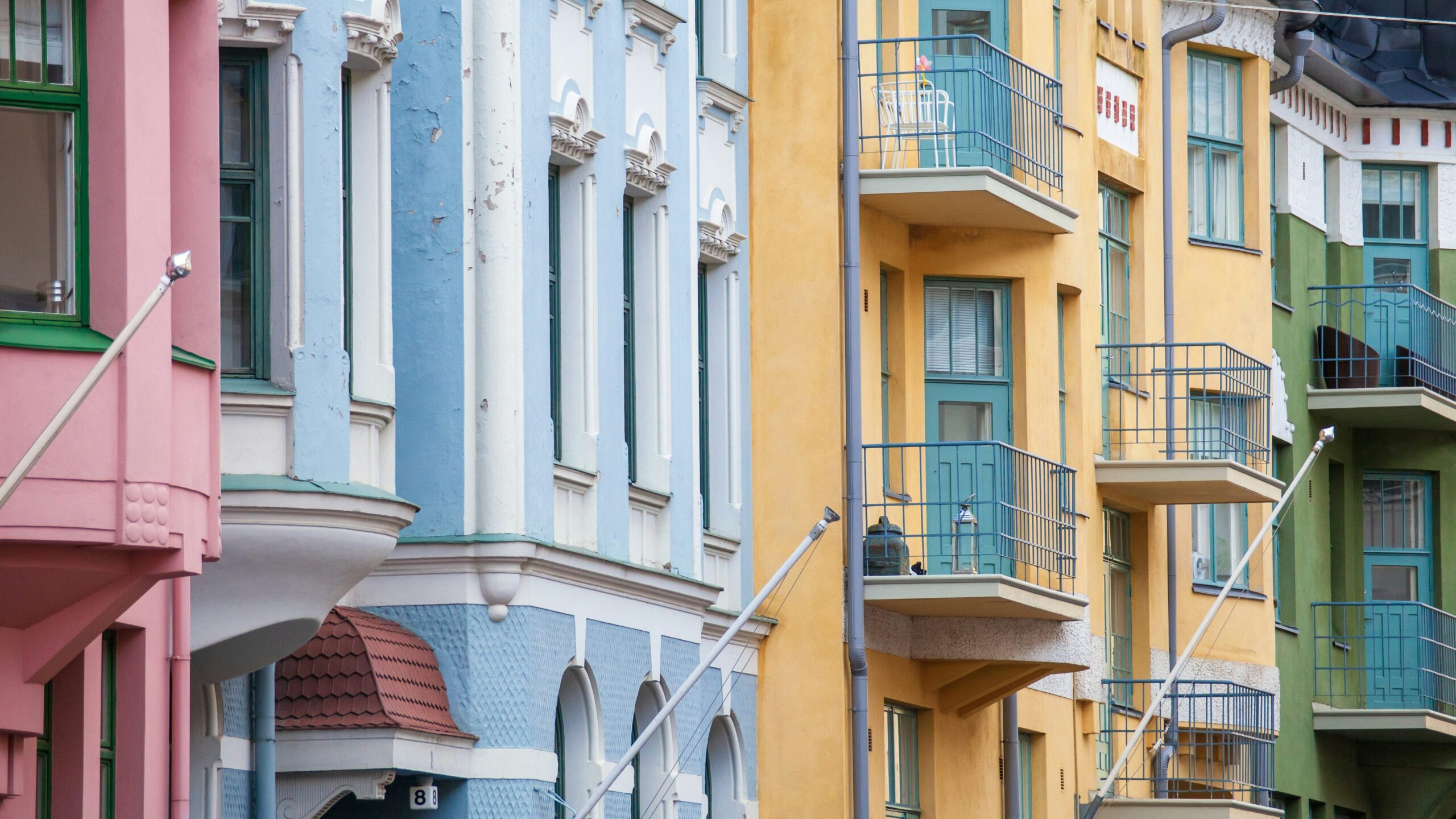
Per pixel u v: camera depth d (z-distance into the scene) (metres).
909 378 36.88
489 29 27.97
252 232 24.61
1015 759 38.59
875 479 35.81
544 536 28.19
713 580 34.03
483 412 27.72
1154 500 42.69
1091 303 40.88
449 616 27.66
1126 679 42.94
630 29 30.86
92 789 21.50
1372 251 53.06
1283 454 49.47
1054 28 39.31
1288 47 47.59
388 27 26.20
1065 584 38.28
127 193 20.08
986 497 35.84
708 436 34.47
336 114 24.98
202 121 21.92
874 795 35.19
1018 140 37.12
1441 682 50.44
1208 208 46.06
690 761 32.19
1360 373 50.91
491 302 27.80
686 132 32.34
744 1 35.16
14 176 20.08
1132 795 42.66
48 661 20.25
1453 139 53.12
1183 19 44.78
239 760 25.69
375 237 26.23
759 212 35.09
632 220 31.84
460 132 27.84
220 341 22.78
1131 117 43.28
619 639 30.20
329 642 26.69
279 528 24.06
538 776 27.94
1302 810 48.78
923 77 36.12
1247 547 46.38
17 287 19.98
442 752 27.08
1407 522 52.16
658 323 31.80
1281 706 48.16
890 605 35.28
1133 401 42.66
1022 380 37.69
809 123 35.00
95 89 20.23
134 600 20.44
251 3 24.42
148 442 19.81
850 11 34.94
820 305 34.78
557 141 29.12
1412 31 53.53
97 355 19.59
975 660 36.41
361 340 26.08
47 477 19.31
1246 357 41.97
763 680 34.72
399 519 25.22
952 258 37.38
